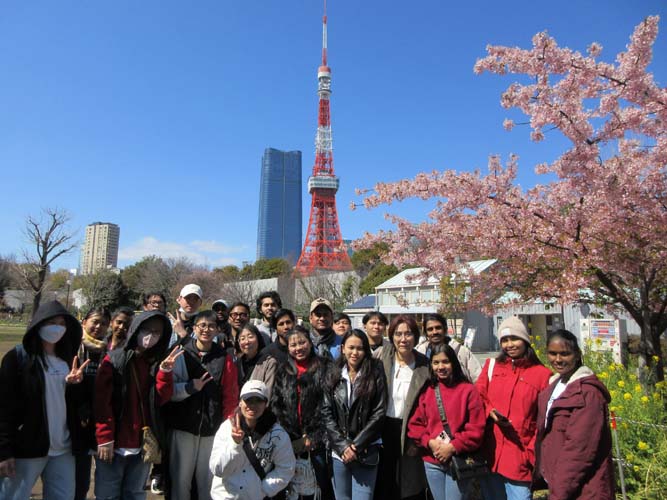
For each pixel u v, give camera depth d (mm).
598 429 2834
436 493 3648
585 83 6355
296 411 3939
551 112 6273
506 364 3793
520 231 7082
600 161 6680
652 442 4414
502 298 9688
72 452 3492
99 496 3559
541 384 3533
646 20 5613
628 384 5684
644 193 6406
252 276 49812
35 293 27812
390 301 28219
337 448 3762
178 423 3832
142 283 43906
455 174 7676
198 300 5414
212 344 4207
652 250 6512
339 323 5957
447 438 3564
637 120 6137
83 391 3617
